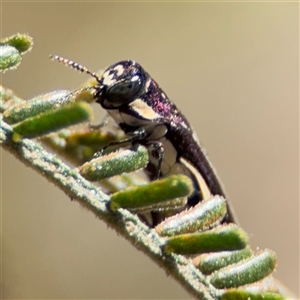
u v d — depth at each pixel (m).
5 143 0.07
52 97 0.07
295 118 0.20
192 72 0.21
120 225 0.08
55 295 0.19
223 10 0.20
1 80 0.19
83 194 0.07
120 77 0.11
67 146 0.08
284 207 0.21
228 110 0.21
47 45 0.20
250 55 0.20
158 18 0.20
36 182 0.19
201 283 0.08
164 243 0.08
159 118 0.12
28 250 0.19
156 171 0.12
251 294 0.08
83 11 0.20
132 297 0.20
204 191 0.13
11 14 0.19
